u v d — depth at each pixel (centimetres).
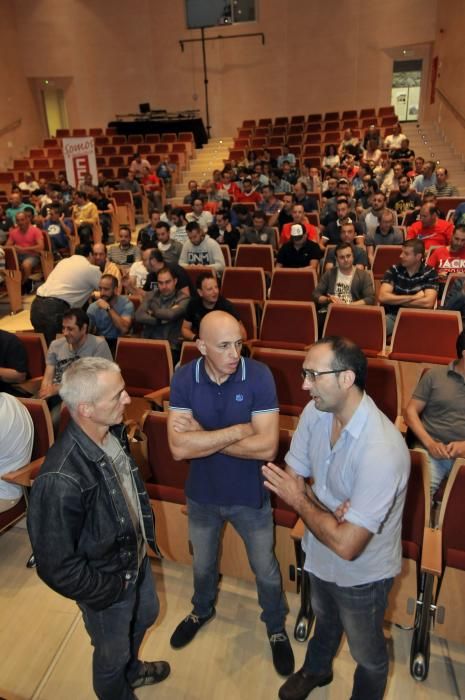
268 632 214
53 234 871
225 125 1725
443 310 406
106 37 1659
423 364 378
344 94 1619
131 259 736
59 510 141
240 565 241
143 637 212
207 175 1416
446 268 517
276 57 1630
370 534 143
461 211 682
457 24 1310
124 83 1705
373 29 1534
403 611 208
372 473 142
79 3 1620
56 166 1502
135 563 162
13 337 351
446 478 268
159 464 258
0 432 247
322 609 177
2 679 213
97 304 457
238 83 1677
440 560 190
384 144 1299
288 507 231
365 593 156
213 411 189
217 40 1642
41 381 409
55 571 142
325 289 494
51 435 282
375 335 409
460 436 263
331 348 144
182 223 793
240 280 572
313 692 200
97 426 154
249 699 200
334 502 158
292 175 1172
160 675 207
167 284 426
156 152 1492
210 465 194
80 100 1706
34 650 226
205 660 216
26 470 256
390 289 457
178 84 1698
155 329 446
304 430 168
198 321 398
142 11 1636
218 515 201
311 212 858
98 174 1345
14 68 1619
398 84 1612
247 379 188
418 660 203
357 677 172
